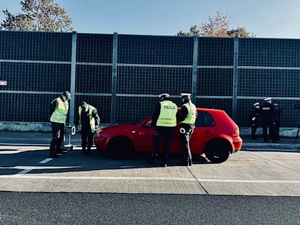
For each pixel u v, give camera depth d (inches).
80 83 608.1
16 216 176.4
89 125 375.6
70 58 608.7
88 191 227.0
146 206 197.0
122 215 180.9
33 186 236.8
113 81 608.1
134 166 320.8
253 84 612.7
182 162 332.8
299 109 591.2
